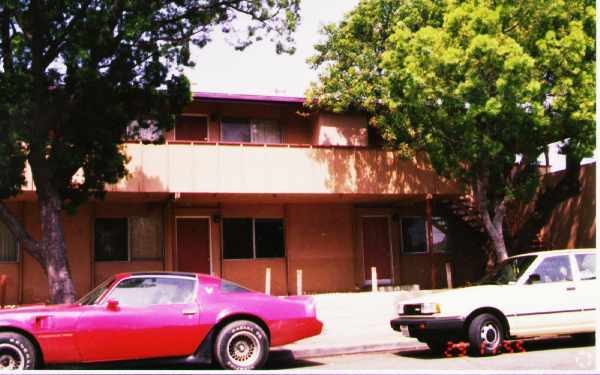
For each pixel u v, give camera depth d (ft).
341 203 74.28
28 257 62.90
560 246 72.95
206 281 32.04
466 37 52.42
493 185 60.18
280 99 69.10
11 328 28.63
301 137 72.95
